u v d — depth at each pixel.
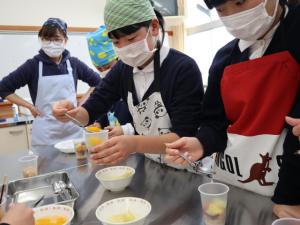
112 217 0.86
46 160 1.61
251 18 0.91
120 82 1.51
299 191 0.85
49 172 1.37
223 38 3.22
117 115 1.88
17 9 3.42
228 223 0.83
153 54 1.31
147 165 1.39
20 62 3.46
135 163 1.43
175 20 3.50
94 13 3.86
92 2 3.82
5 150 3.09
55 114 1.43
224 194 0.83
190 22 3.68
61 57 2.63
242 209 0.90
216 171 1.13
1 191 1.00
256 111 0.96
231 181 1.06
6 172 1.49
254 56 0.99
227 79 1.02
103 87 1.56
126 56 1.27
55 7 3.62
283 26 0.91
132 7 1.17
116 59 1.91
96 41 1.89
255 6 0.89
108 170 1.21
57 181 1.27
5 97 2.54
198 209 0.93
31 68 2.53
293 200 0.85
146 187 1.13
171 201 1.00
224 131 1.12
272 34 0.96
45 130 2.58
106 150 1.05
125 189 1.12
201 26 3.48
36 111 2.57
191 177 1.20
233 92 1.01
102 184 1.13
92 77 2.82
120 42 1.24
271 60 0.92
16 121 3.11
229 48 1.10
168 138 1.16
